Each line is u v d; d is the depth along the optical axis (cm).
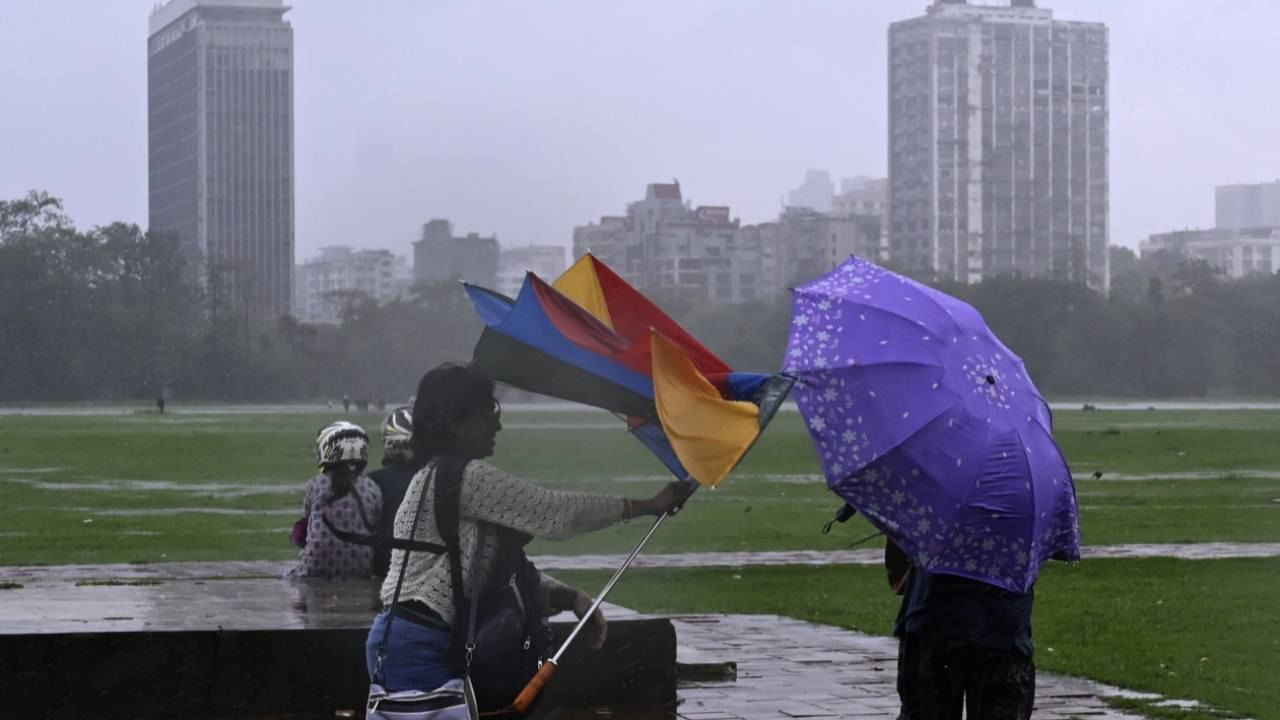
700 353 616
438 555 544
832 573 1797
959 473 663
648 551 2056
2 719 852
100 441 5547
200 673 877
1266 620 1402
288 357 14800
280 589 1042
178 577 1430
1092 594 1598
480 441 575
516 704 552
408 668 541
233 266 16550
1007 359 712
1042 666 1148
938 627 698
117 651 868
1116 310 14225
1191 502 2886
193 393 14050
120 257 15212
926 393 671
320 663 885
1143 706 988
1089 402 12231
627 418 605
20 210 14475
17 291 13400
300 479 3578
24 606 992
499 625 546
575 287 625
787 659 1153
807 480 3572
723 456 562
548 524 548
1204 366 13812
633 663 947
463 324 15238
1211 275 15200
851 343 690
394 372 14925
